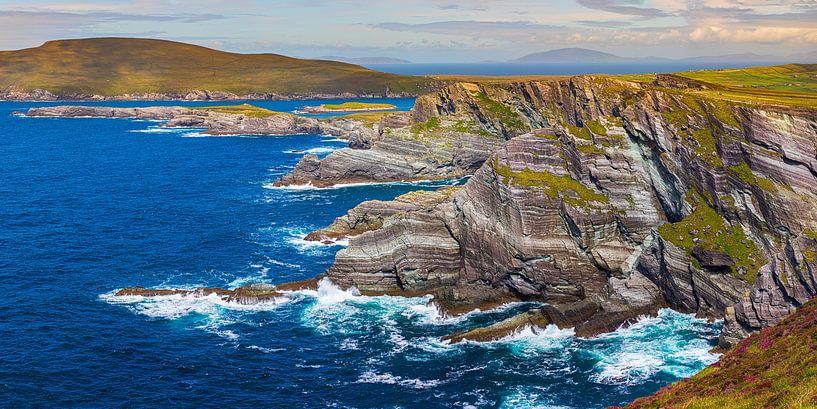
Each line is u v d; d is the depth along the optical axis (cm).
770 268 6325
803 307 5484
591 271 7831
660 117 8131
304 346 6781
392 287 8281
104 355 6500
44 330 6994
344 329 7194
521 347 6650
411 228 8256
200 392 5869
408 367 6319
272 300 7869
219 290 8044
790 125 7106
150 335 6969
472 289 8006
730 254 7050
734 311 6378
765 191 7075
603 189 8100
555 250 7800
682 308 7244
